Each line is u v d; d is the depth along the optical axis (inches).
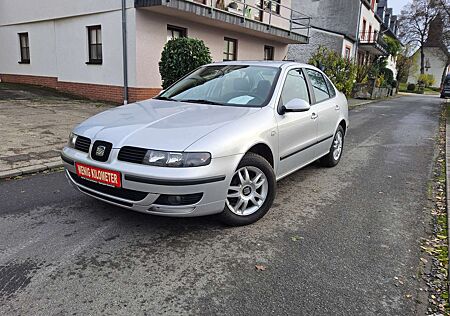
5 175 191.0
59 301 96.0
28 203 159.9
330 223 150.6
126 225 141.0
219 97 169.8
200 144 122.3
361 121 498.0
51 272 108.8
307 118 181.9
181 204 121.6
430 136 382.3
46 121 334.0
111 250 122.6
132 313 92.7
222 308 95.7
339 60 714.2
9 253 118.6
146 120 139.3
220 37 581.9
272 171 148.7
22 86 587.2
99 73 499.8
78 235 132.0
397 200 181.0
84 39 509.7
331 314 94.8
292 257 122.1
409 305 99.7
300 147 177.9
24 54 642.2
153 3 417.4
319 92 211.0
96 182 130.3
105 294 99.7
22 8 606.9
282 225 146.9
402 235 141.8
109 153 126.5
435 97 1391.5
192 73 202.5
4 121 324.2
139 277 107.9
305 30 953.5
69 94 539.8
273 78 171.0
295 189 192.5
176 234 135.3
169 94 186.2
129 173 120.3
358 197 183.5
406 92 1802.4
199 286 104.7
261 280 108.6
